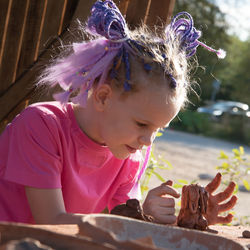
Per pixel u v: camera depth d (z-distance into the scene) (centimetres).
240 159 342
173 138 1487
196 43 152
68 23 232
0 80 244
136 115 127
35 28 237
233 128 1939
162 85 126
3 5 238
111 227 88
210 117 2123
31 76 237
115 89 130
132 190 172
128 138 130
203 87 2703
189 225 126
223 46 1794
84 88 136
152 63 128
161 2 216
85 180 154
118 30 138
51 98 225
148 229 91
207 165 945
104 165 158
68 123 147
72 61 139
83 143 148
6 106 244
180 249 89
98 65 132
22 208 145
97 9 140
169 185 147
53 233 72
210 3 1695
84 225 77
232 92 2791
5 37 241
